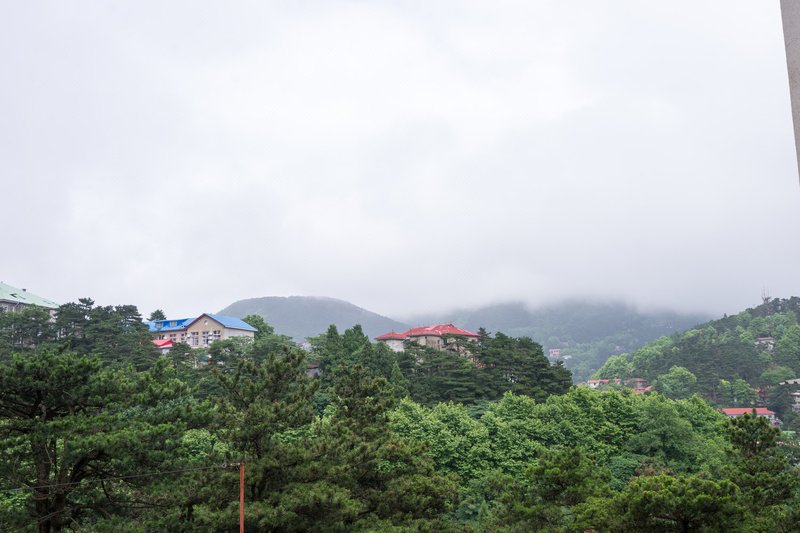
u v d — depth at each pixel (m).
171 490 25.81
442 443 59.88
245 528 25.59
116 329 97.75
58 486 24.92
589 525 30.92
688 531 28.17
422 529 29.38
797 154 5.72
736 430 37.44
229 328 139.00
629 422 72.81
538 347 109.00
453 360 96.88
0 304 119.56
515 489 36.91
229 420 28.53
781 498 33.09
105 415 25.55
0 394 25.38
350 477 31.34
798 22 5.85
